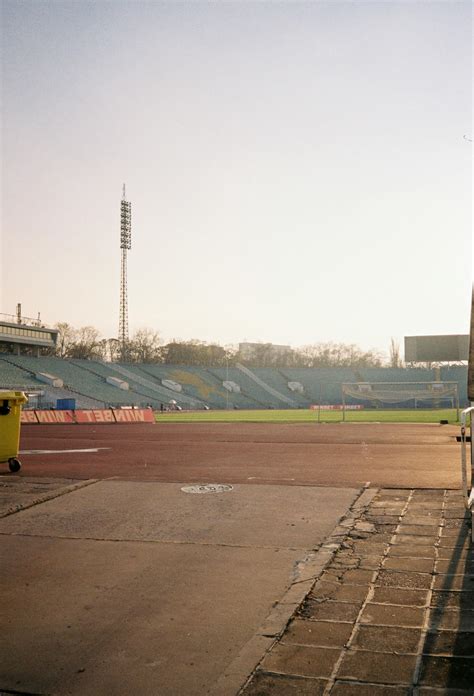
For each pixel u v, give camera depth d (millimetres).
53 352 126188
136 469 13055
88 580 5641
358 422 37188
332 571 5684
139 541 6949
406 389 95500
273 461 14492
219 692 3533
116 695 3564
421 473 12305
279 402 109750
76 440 22016
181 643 4254
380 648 4020
